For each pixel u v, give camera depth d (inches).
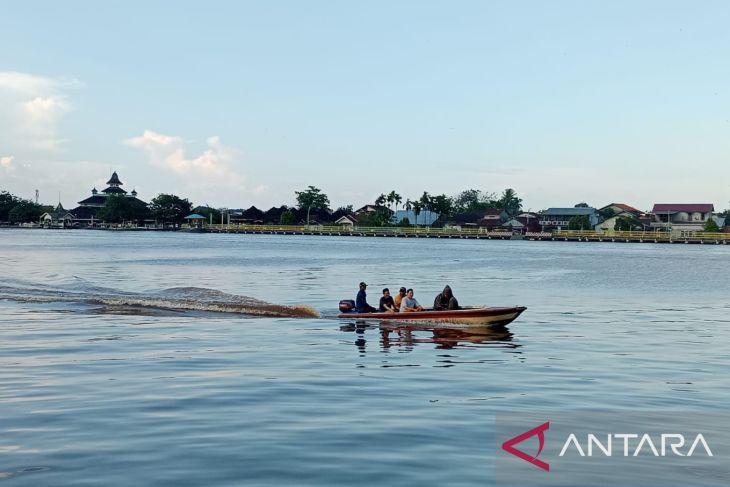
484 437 486.0
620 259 3476.9
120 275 2081.7
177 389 612.4
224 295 1503.4
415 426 507.2
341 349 855.7
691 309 1369.3
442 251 4220.0
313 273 2261.3
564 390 635.5
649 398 607.5
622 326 1107.3
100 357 773.9
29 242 4744.1
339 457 438.0
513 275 2293.3
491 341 936.9
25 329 1002.7
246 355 800.3
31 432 479.2
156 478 398.6
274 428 495.5
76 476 400.5
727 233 6127.0
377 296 1590.8
